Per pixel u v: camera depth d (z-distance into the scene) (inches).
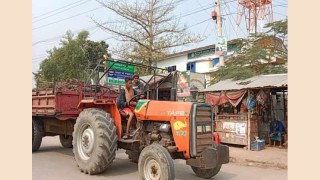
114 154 294.5
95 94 354.3
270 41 678.5
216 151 250.1
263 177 312.5
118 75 442.9
